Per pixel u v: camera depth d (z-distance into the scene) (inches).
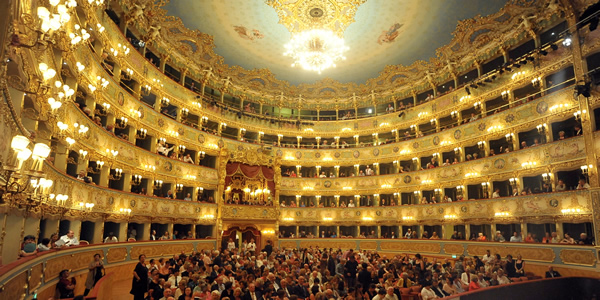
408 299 562.6
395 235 1494.8
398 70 1530.5
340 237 1493.6
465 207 1216.2
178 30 1248.8
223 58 1454.2
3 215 386.3
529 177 1159.0
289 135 1676.9
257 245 1409.9
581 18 976.9
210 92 1546.5
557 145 995.3
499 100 1317.7
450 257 1157.7
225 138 1473.9
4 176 334.6
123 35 988.6
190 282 498.6
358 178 1578.5
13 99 394.9
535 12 1097.4
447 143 1352.1
